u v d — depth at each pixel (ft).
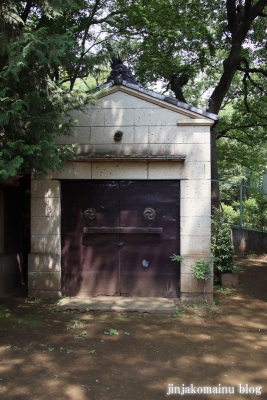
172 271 23.76
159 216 23.75
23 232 28.66
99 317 21.16
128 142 23.63
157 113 23.53
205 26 47.34
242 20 43.19
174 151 23.39
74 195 24.16
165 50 46.65
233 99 60.39
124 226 23.84
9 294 25.09
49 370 14.83
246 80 54.65
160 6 41.98
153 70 47.55
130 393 13.20
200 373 14.78
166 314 21.65
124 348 17.04
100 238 24.07
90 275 24.07
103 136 23.76
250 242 42.22
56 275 23.85
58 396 12.93
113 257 24.02
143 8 39.88
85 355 16.24
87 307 22.07
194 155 23.31
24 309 22.18
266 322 20.83
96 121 23.80
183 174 23.30
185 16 44.50
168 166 23.35
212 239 27.96
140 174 23.49
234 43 41.98
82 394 13.07
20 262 27.84
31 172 22.17
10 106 16.63
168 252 23.77
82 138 23.84
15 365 15.23
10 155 16.70
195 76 55.01
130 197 23.86
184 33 45.39
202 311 22.24
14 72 15.85
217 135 56.95
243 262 37.91
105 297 23.82
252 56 52.13
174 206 23.71
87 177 23.66
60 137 23.80
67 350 16.69
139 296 23.88
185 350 16.96
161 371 14.89
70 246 24.16
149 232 23.56
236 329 19.70
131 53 45.27
